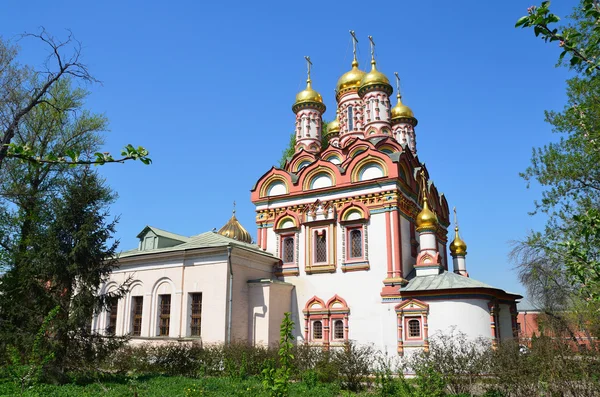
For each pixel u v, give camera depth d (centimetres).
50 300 1678
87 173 1861
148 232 2883
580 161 1919
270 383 993
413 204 2847
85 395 1397
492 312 2269
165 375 1959
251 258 2614
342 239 2667
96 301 1753
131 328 2655
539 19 615
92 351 1716
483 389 1433
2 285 1723
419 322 2327
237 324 2422
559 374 1167
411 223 2797
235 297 2436
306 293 2691
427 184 3191
